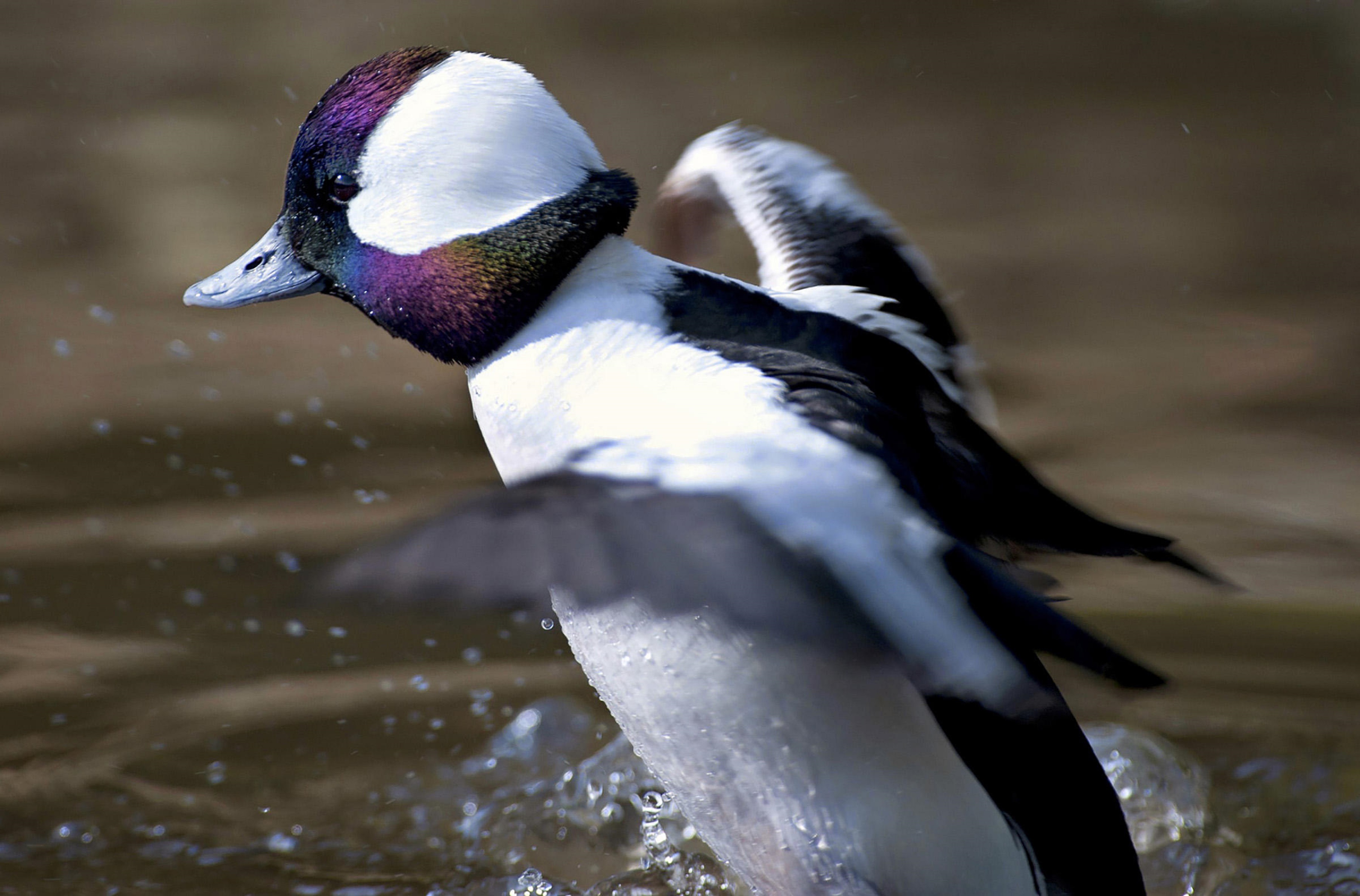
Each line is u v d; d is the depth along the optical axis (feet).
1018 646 15.05
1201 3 42.14
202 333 21.94
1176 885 15.52
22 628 15.96
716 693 15.05
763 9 41.06
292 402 19.45
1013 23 41.34
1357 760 15.70
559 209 15.07
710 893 15.49
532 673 15.93
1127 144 31.45
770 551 14.83
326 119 15.15
